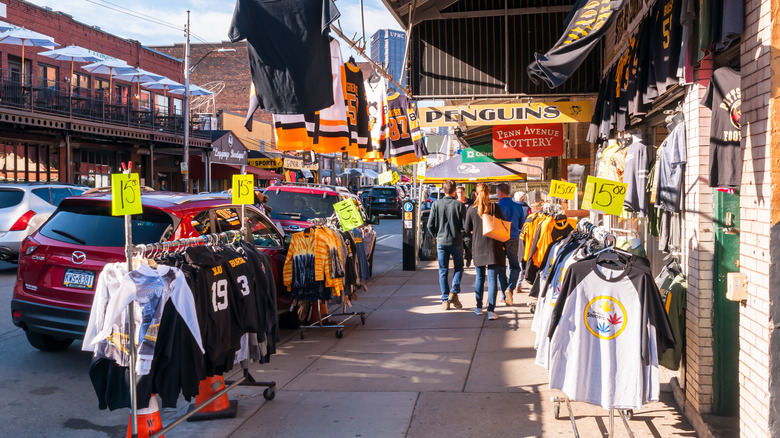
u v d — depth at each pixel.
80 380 6.16
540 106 9.52
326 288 7.60
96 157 29.91
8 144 24.56
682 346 4.93
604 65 8.84
